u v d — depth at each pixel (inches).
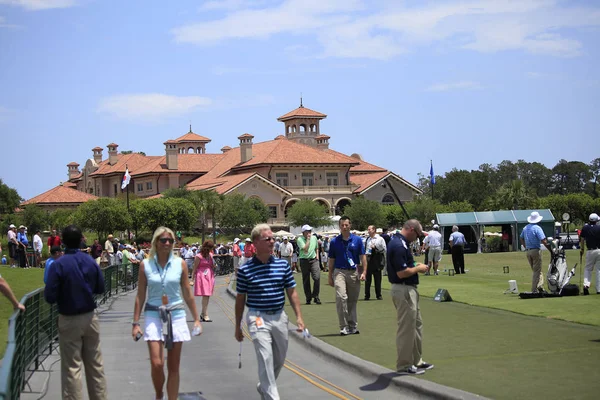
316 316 676.7
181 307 334.3
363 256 547.5
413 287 382.3
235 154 4259.4
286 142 3959.2
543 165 6633.9
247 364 462.9
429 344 474.0
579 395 317.1
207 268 714.2
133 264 1347.2
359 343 500.4
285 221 3580.2
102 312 829.8
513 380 353.1
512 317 588.4
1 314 737.0
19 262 1389.0
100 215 2945.4
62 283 322.0
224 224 3368.6
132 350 532.1
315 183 3821.4
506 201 3533.5
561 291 719.1
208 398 369.1
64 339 322.7
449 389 334.3
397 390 362.6
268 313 324.8
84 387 410.3
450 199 4906.5
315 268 797.9
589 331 494.9
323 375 411.8
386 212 3427.7
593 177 6446.9
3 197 3909.9
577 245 2266.2
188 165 4288.9
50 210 4136.3
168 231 334.0
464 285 943.7
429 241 1196.5
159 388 330.3
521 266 1425.9
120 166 4581.7
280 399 358.3
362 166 4549.7
